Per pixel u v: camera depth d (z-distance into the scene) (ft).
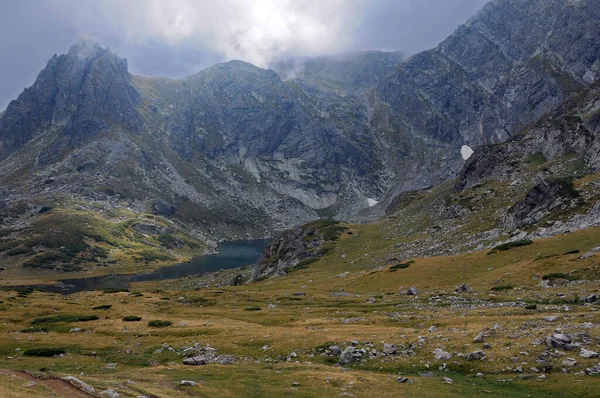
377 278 326.85
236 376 118.42
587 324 125.80
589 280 198.18
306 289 339.57
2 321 255.09
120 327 217.97
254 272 655.35
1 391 73.51
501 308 172.86
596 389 89.20
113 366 148.66
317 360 137.18
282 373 120.47
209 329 193.06
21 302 342.64
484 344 122.01
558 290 193.06
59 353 173.68
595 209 327.47
